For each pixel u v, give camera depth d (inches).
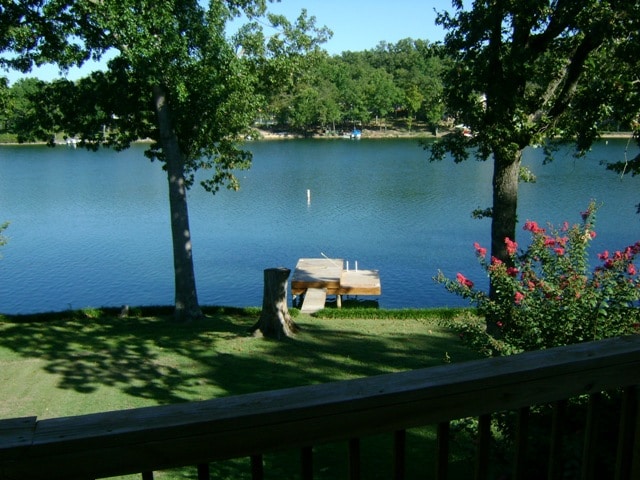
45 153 3459.6
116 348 534.3
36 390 423.8
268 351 527.8
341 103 4114.2
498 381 66.9
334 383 64.3
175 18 537.0
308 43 646.5
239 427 59.3
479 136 434.0
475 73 423.2
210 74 579.5
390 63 4591.5
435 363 496.1
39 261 1158.3
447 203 1688.0
